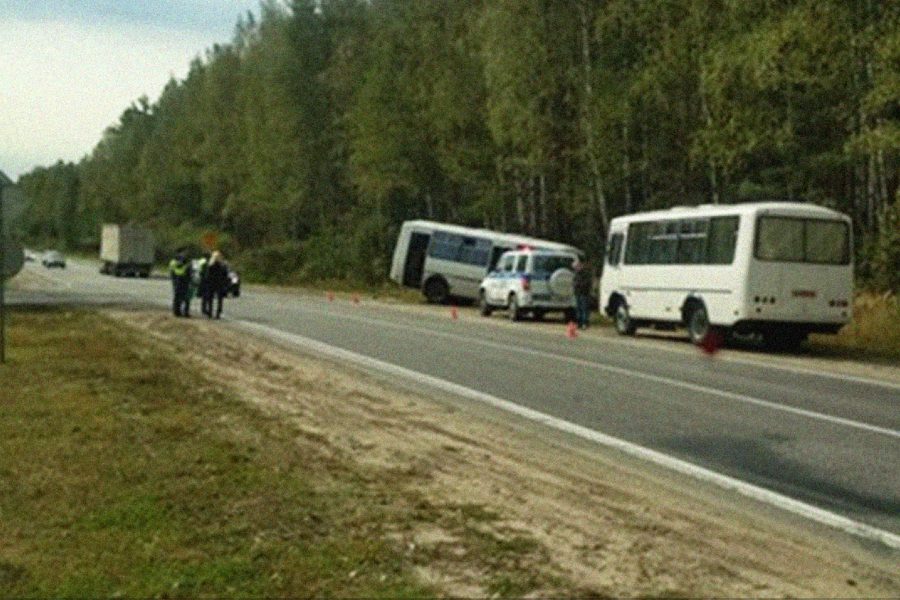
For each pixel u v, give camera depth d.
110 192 190.50
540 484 12.14
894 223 40.06
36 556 8.95
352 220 96.50
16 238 23.39
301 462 12.83
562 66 56.69
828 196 52.16
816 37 37.12
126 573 8.52
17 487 11.31
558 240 69.75
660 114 54.41
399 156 80.81
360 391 20.42
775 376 23.80
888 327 33.06
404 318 44.44
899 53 33.59
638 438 15.70
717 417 17.64
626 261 36.16
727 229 31.02
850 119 42.00
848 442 15.38
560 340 33.44
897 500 11.91
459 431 16.02
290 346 30.05
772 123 44.22
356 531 9.73
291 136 103.06
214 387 19.83
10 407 16.67
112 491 11.13
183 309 41.53
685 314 32.66
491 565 8.79
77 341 28.55
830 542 10.23
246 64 128.50
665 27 51.59
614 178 55.28
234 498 10.88
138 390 18.92
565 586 8.26
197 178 142.50
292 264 93.88
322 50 106.69
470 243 60.06
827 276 30.56
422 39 83.62
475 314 50.28
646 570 8.75
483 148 70.81
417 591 8.07
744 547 9.69
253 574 8.46
